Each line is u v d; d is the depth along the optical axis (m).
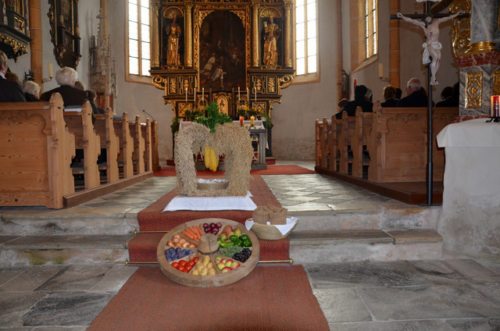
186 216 4.27
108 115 6.02
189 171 4.61
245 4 14.73
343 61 15.47
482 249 4.20
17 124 4.47
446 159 4.29
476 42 4.66
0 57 4.84
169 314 2.83
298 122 16.55
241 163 4.68
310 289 3.25
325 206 4.61
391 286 3.33
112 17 14.79
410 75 10.62
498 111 4.25
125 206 4.73
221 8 14.72
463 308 2.92
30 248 3.91
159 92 16.25
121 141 6.99
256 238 3.80
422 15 4.67
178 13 14.67
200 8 14.70
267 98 14.46
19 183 4.52
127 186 6.76
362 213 4.35
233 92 14.40
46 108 4.42
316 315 2.79
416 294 3.17
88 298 3.15
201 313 2.84
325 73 15.90
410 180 5.64
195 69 14.50
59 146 4.51
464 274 3.59
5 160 4.50
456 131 4.18
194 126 4.72
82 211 4.42
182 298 3.09
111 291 3.29
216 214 4.29
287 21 14.71
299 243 3.89
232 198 4.44
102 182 6.66
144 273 3.64
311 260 3.92
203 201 4.43
